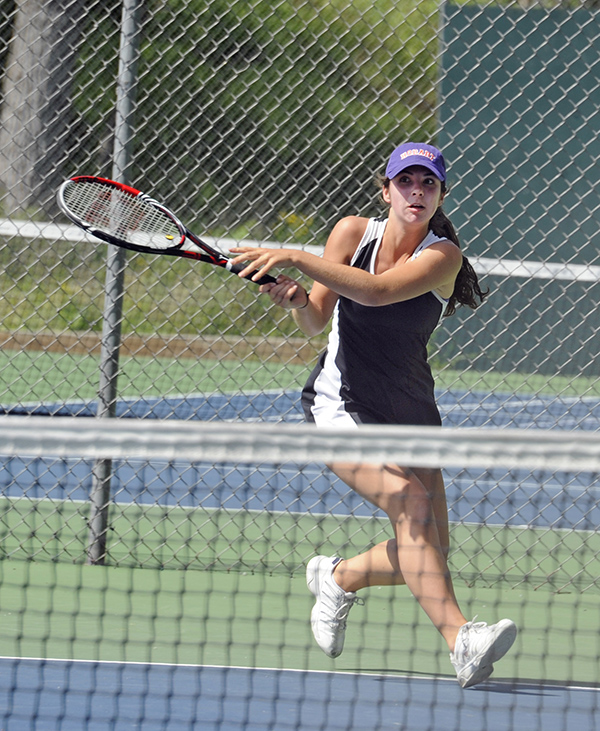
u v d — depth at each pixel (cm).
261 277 1180
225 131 1797
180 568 1670
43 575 1597
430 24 1945
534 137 2542
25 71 1769
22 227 1739
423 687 1186
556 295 2639
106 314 1692
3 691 1113
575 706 1136
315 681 1193
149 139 1783
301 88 1808
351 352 1220
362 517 1956
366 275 1145
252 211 1817
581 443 901
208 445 895
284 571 1669
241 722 1045
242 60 1767
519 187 2522
